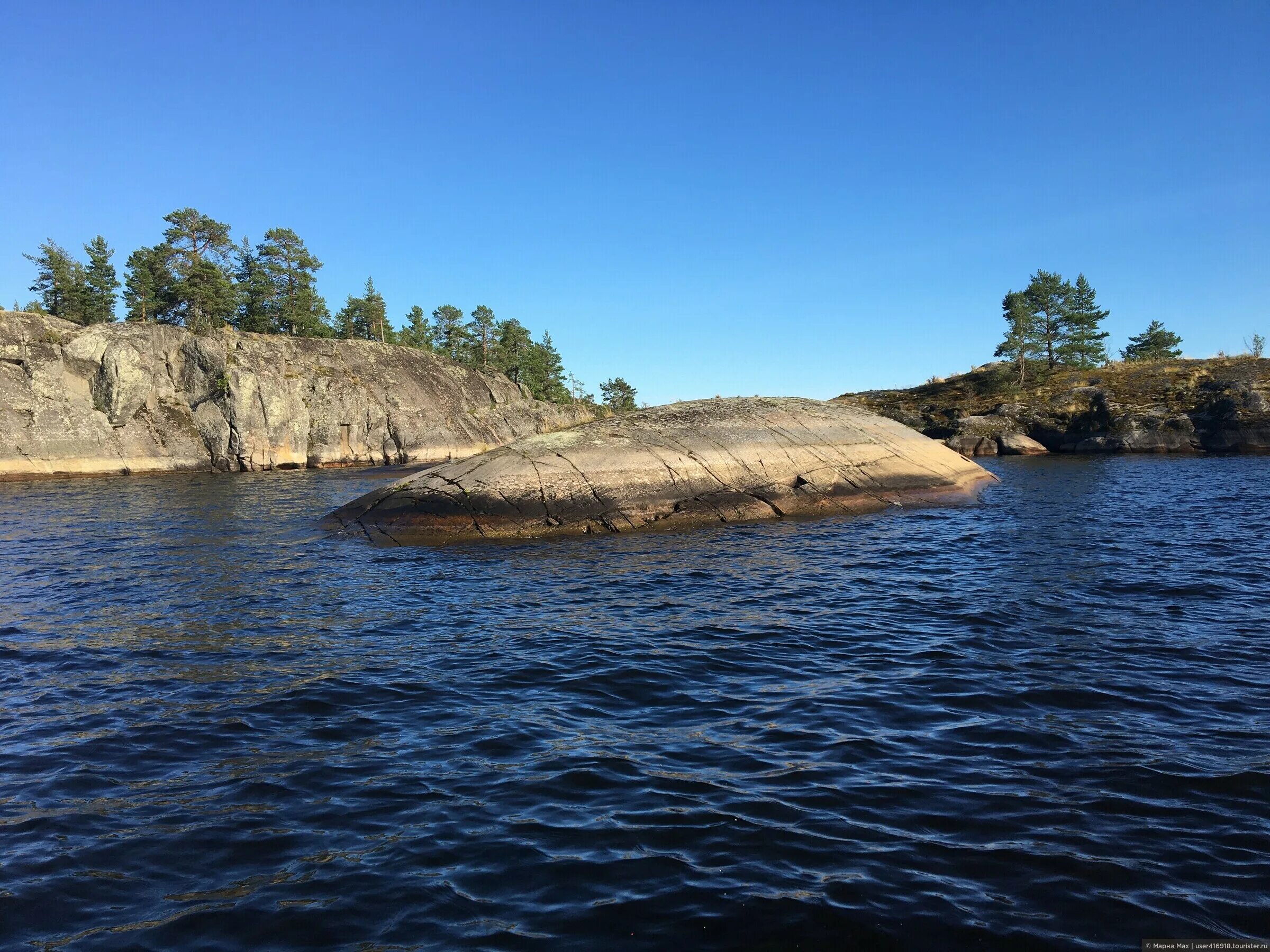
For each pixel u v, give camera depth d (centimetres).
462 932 473
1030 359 7625
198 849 574
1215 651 1000
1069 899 491
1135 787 634
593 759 716
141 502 3431
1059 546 1822
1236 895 492
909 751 716
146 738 789
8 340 5525
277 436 6391
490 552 1878
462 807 630
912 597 1352
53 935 477
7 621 1289
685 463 2288
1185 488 3127
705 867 535
